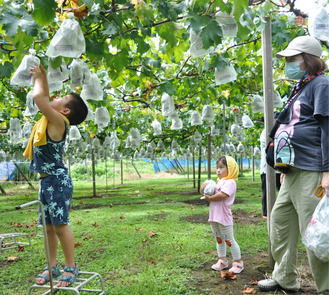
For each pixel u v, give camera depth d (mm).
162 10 2506
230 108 9016
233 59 4988
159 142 13312
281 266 2820
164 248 4270
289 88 5926
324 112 2244
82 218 7062
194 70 5043
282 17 4180
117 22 2711
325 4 3000
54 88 2986
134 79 4496
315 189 2352
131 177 28344
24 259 4098
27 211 8688
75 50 2344
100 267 3627
